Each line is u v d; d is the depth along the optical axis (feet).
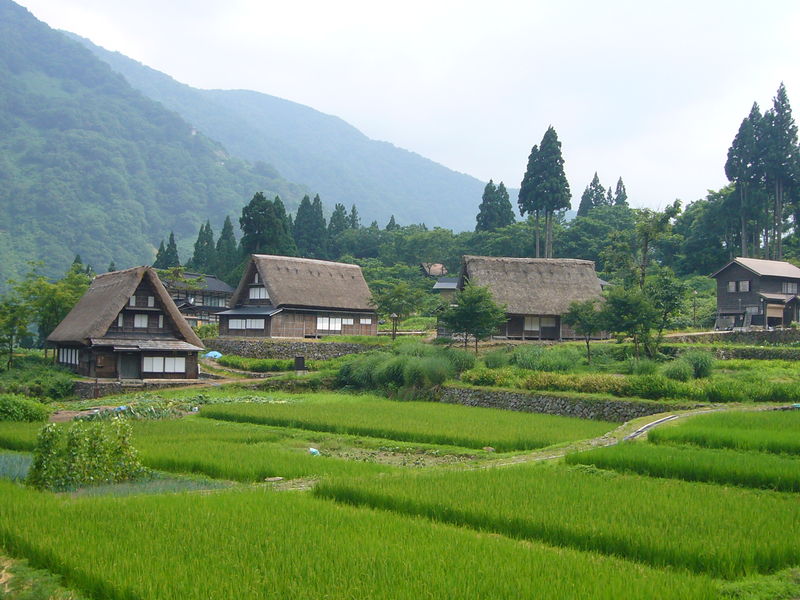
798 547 36.22
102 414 99.50
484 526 42.63
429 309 238.07
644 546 36.76
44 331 187.01
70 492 56.39
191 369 150.51
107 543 37.93
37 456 58.85
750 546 35.94
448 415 100.73
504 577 32.42
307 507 45.75
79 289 183.83
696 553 35.29
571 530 39.42
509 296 163.94
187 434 84.99
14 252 469.98
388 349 157.07
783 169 226.99
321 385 141.49
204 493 51.55
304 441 83.25
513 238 281.13
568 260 176.45
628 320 127.54
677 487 50.34
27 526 41.50
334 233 366.84
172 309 150.41
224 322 190.90
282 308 180.86
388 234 341.21
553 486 50.44
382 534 39.50
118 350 140.05
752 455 59.41
